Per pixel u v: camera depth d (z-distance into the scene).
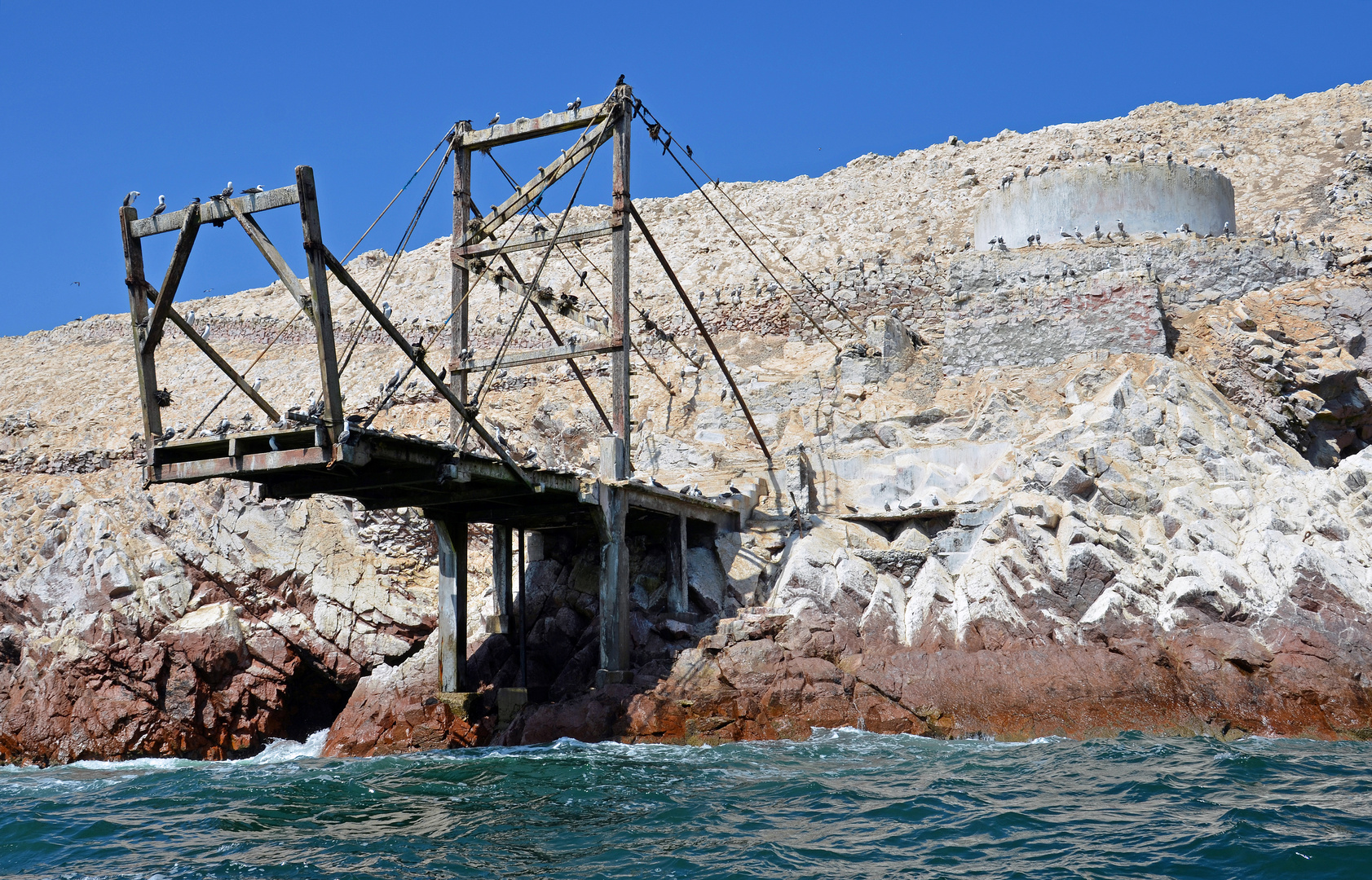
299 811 22.66
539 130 33.66
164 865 18.95
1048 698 26.66
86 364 59.19
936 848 18.14
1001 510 31.62
